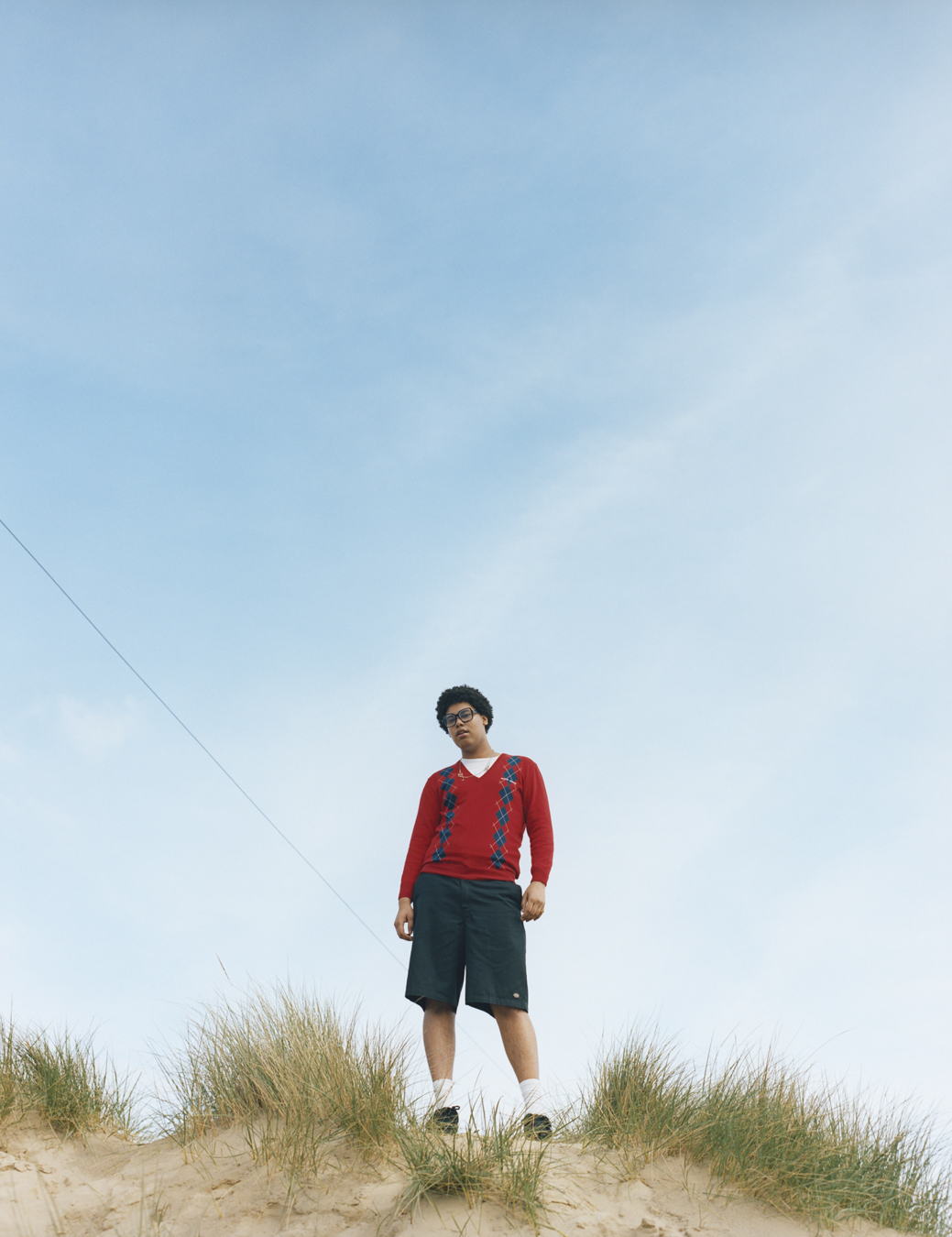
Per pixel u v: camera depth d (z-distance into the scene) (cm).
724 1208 299
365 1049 344
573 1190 297
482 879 379
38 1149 336
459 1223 269
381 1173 299
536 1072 351
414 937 376
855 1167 327
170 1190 303
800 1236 291
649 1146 330
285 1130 314
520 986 362
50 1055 375
